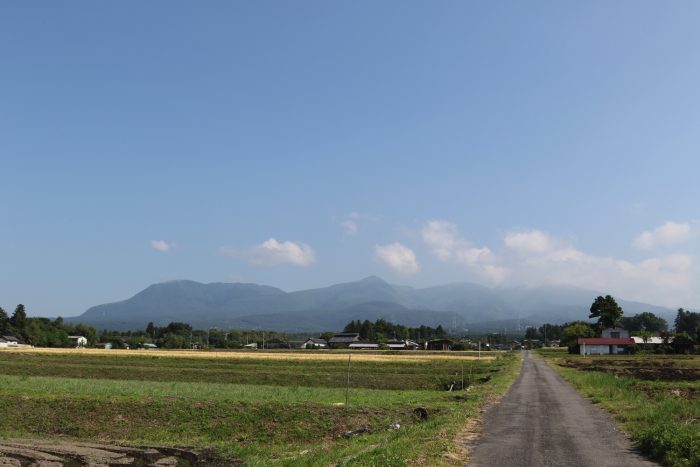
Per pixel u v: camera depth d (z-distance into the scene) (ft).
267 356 368.07
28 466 87.97
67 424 120.88
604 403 110.52
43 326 634.43
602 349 476.13
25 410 127.13
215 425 115.34
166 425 117.39
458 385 197.88
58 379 183.62
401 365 286.66
